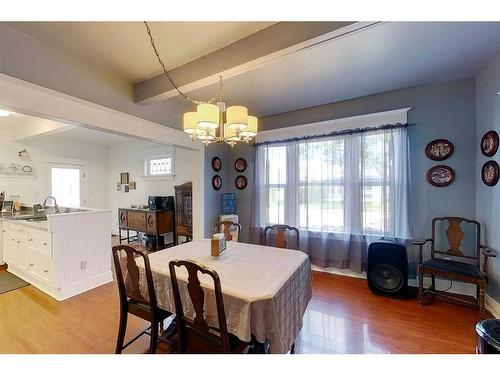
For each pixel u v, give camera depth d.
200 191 3.78
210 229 3.98
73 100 2.16
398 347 1.83
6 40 1.77
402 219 2.88
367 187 3.08
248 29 1.80
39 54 1.94
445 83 2.73
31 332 2.04
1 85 1.75
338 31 1.53
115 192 6.12
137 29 1.79
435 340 1.90
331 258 3.36
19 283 3.07
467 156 2.63
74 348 1.83
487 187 2.38
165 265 1.78
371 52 2.12
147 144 5.55
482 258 2.47
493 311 2.25
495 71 2.21
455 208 2.69
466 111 2.63
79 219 2.88
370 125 3.08
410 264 2.88
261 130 4.01
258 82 2.73
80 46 2.01
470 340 1.90
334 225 3.32
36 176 4.76
